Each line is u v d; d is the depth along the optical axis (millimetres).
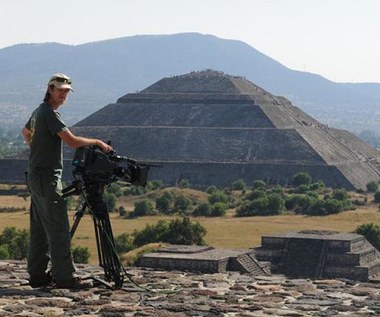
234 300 19906
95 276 22141
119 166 21031
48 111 20531
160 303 19328
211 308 18812
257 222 199500
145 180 21031
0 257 108375
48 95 20922
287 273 124188
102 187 21078
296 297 20625
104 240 21109
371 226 150875
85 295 20031
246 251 108438
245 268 101375
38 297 19844
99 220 21141
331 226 194125
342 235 131250
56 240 20641
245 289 21703
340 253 124875
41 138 20562
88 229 164625
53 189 20562
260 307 19094
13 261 26719
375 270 127625
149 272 24594
